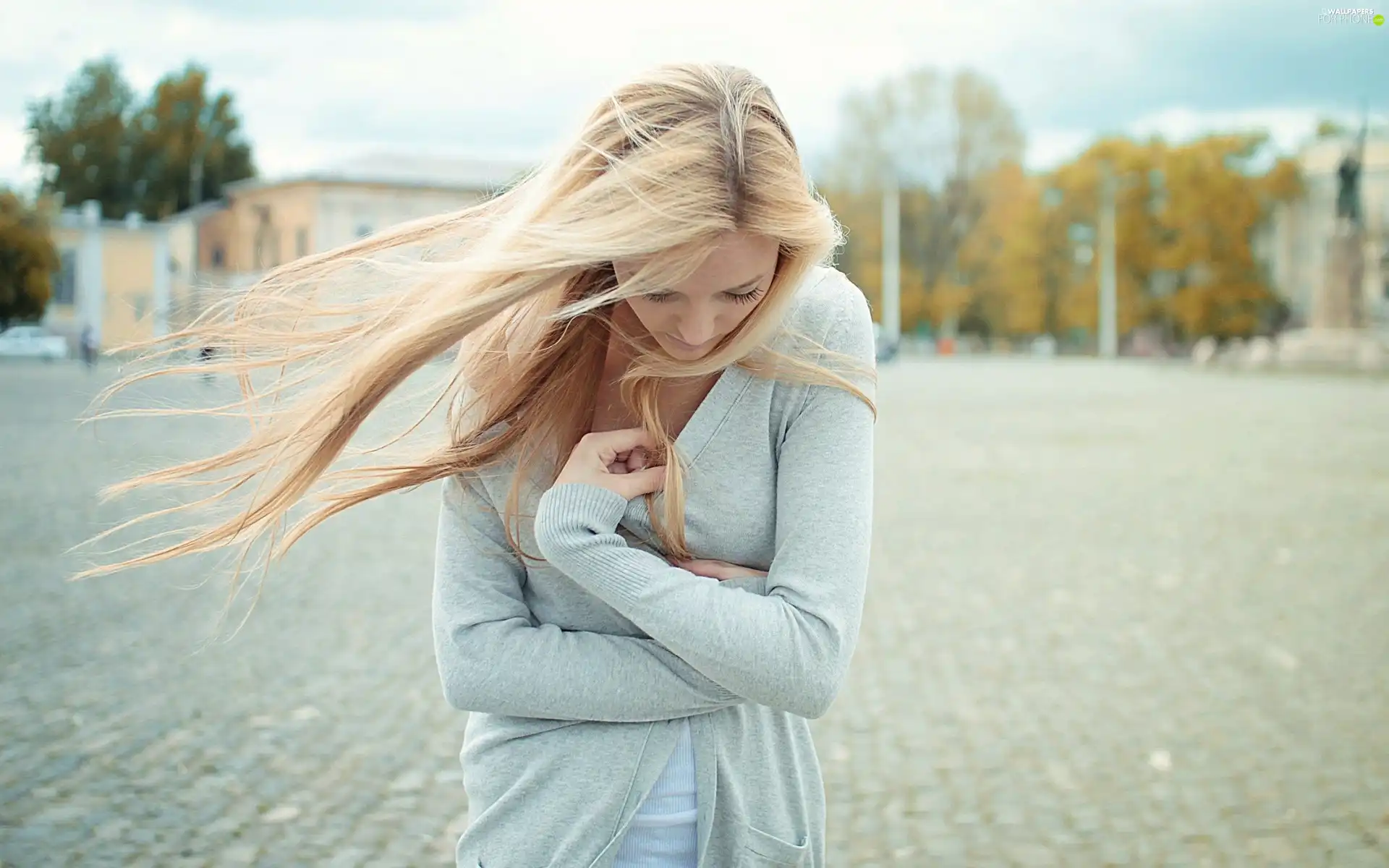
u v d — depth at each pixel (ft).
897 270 205.05
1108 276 198.80
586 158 4.88
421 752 15.37
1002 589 25.14
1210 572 26.81
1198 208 192.24
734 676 5.16
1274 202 192.85
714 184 4.68
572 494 5.28
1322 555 28.78
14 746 15.39
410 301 5.28
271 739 15.78
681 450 5.50
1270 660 19.65
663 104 4.84
